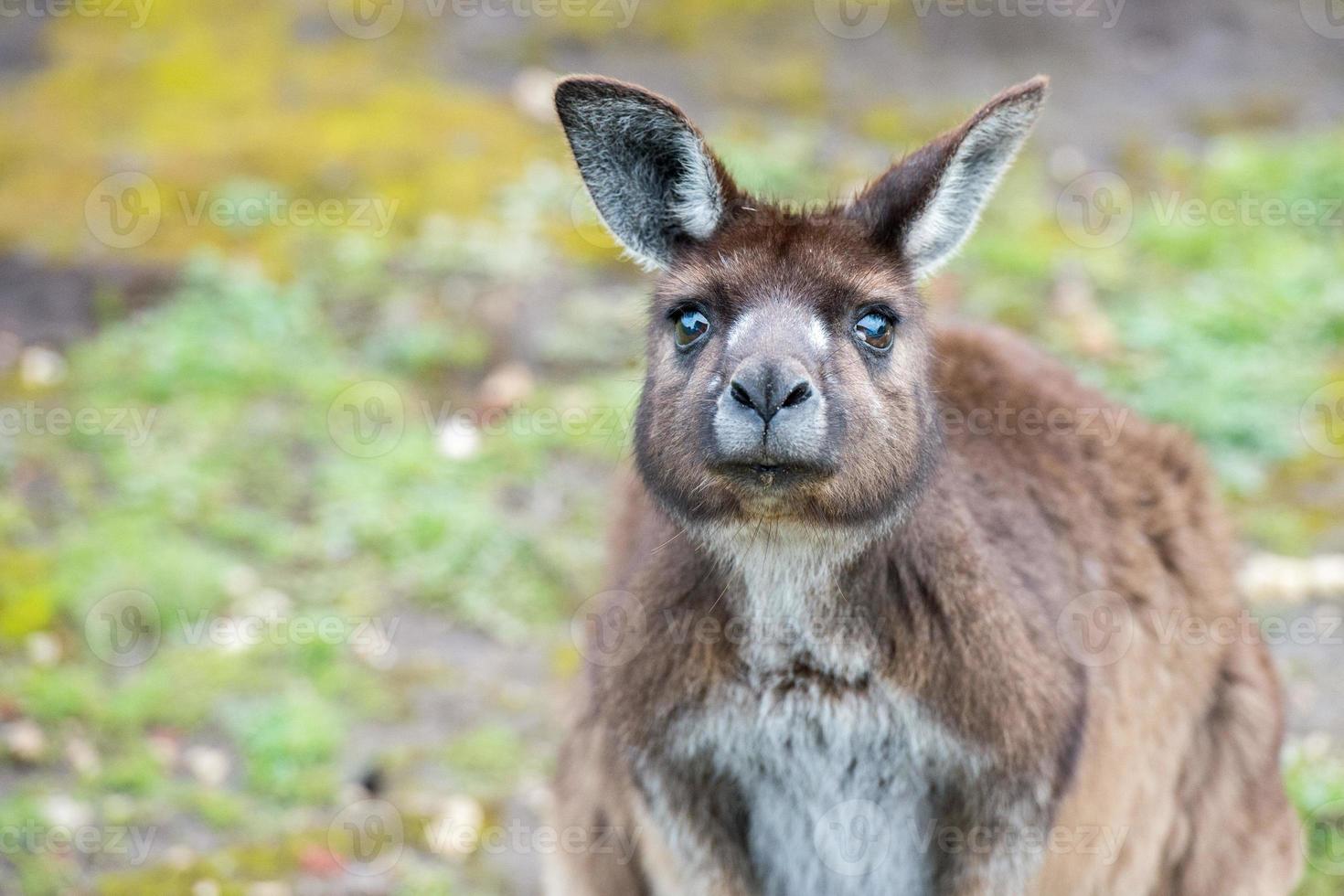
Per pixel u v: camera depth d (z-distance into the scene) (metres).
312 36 23.27
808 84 22.48
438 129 21.05
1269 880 10.23
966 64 23.16
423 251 18.72
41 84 22.31
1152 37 23.67
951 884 8.92
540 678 13.74
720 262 8.76
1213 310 17.81
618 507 10.70
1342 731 12.69
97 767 12.47
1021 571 9.23
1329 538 15.02
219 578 14.41
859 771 8.95
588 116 8.95
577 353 17.42
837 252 8.73
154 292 18.19
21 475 15.58
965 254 18.73
